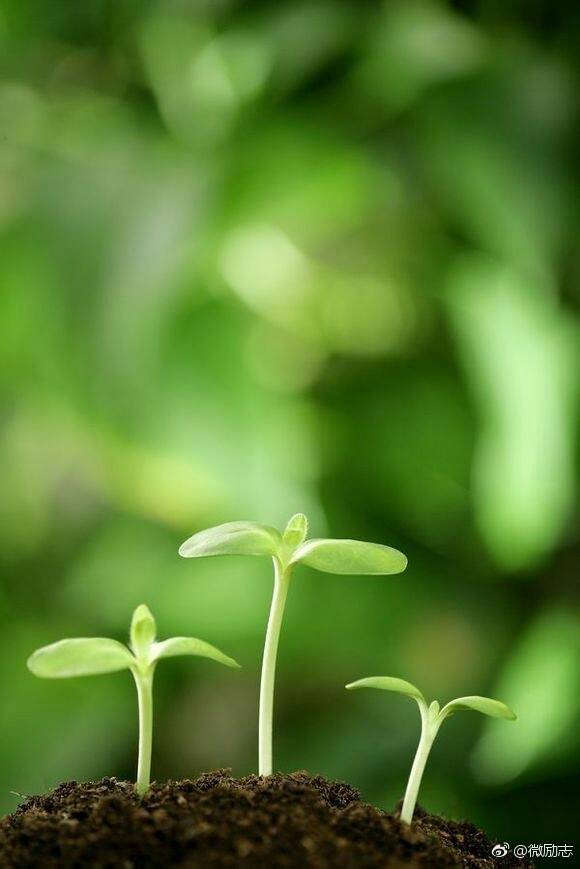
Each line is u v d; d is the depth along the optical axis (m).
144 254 1.04
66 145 1.17
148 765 0.58
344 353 1.23
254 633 1.20
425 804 1.06
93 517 1.39
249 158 1.07
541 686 1.02
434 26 1.07
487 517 1.12
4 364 1.17
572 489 1.11
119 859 0.54
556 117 1.05
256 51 1.03
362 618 1.21
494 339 1.09
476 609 1.23
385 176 1.12
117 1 1.12
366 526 1.23
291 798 0.56
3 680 1.29
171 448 1.12
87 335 1.07
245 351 1.16
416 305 1.21
